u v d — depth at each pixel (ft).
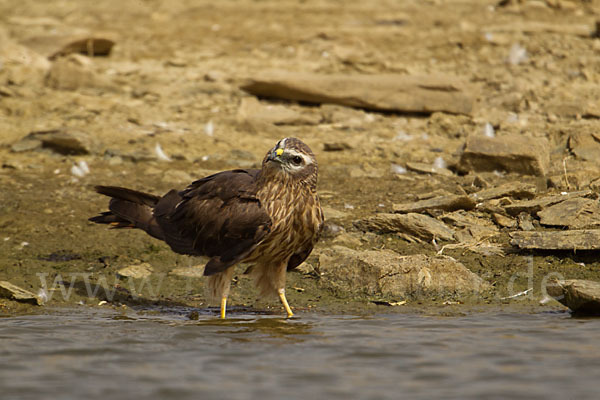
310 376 26.40
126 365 27.68
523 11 90.94
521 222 41.06
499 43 77.77
